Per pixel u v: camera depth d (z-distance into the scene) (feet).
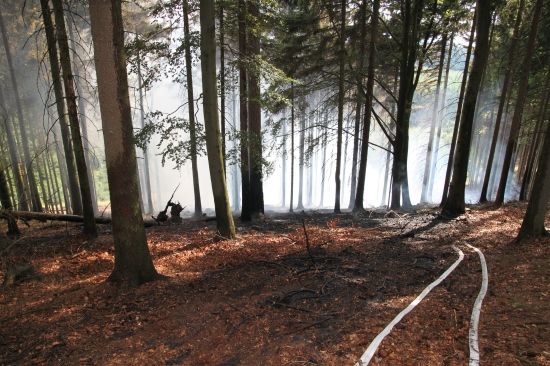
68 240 29.53
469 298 17.35
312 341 13.99
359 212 47.32
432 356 12.53
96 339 14.57
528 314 14.97
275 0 39.42
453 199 38.86
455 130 46.60
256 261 24.64
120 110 18.26
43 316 16.57
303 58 47.78
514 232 29.63
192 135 30.35
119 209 19.54
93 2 16.87
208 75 27.37
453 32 49.11
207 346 13.92
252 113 43.06
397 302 17.54
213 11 26.66
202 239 31.37
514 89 53.47
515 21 42.55
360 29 47.21
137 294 18.74
